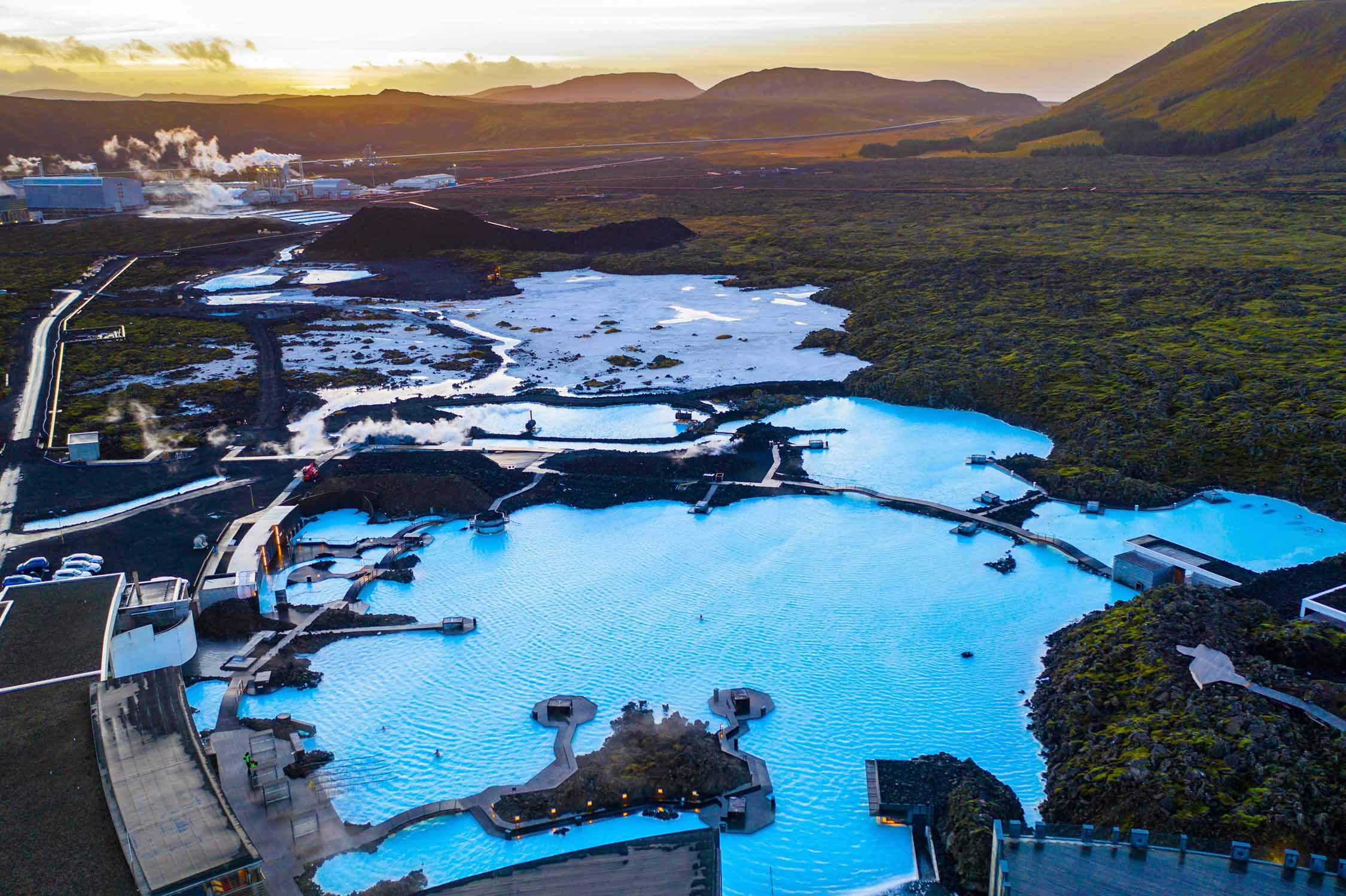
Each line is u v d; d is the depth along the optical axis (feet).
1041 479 364.38
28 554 307.17
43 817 168.35
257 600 274.98
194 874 153.48
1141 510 338.75
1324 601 251.80
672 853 176.24
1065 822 189.47
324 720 228.02
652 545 317.63
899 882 179.01
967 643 259.80
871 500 352.08
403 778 208.03
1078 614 273.75
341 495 348.59
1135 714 213.66
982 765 211.41
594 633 265.13
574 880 169.89
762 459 392.27
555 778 204.13
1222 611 248.93
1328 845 168.86
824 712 230.07
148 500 354.13
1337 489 339.77
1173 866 161.58
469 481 358.64
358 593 287.69
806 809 198.59
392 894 172.04
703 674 245.65
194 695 236.84
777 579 294.66
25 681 209.67
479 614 275.59
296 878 178.09
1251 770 187.32
